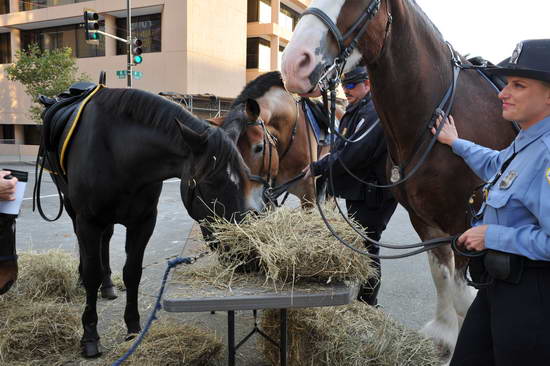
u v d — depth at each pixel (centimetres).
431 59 206
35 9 2191
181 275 192
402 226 650
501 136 209
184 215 726
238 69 2256
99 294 366
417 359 224
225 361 257
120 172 246
